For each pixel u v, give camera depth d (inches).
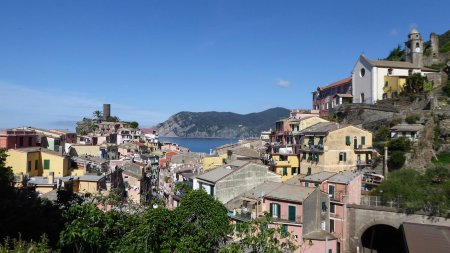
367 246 2482.8
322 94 5059.1
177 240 780.6
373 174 2893.7
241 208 2298.2
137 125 7618.1
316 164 3181.6
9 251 683.4
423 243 1793.8
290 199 2160.4
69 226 745.0
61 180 2203.5
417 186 2428.6
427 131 3043.8
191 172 3336.6
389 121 3442.4
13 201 1069.1
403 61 4564.5
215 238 965.2
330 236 2137.1
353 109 3946.9
